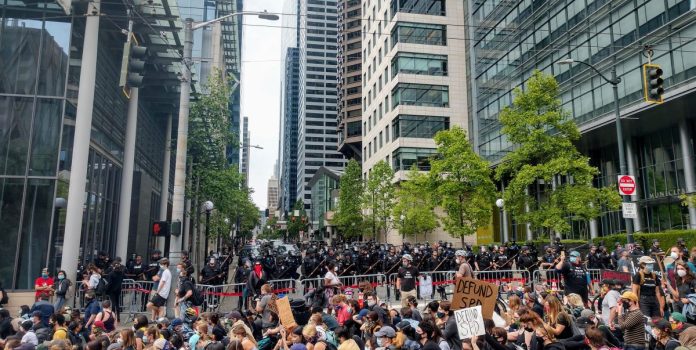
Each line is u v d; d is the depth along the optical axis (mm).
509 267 22047
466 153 34094
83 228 21266
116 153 25906
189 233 39719
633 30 29047
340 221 58969
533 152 25609
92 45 19812
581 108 33438
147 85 28875
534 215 25625
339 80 103312
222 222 33188
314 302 13266
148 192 31031
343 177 59656
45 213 18359
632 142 33406
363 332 9523
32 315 10320
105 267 19297
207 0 55031
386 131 54312
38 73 19094
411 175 40969
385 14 56125
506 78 43625
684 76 25391
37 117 18906
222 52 65938
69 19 19625
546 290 11352
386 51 55406
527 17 40469
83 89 19516
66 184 19422
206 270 17750
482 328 6703
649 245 25547
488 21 47438
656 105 26703
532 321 7180
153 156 34031
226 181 30422
